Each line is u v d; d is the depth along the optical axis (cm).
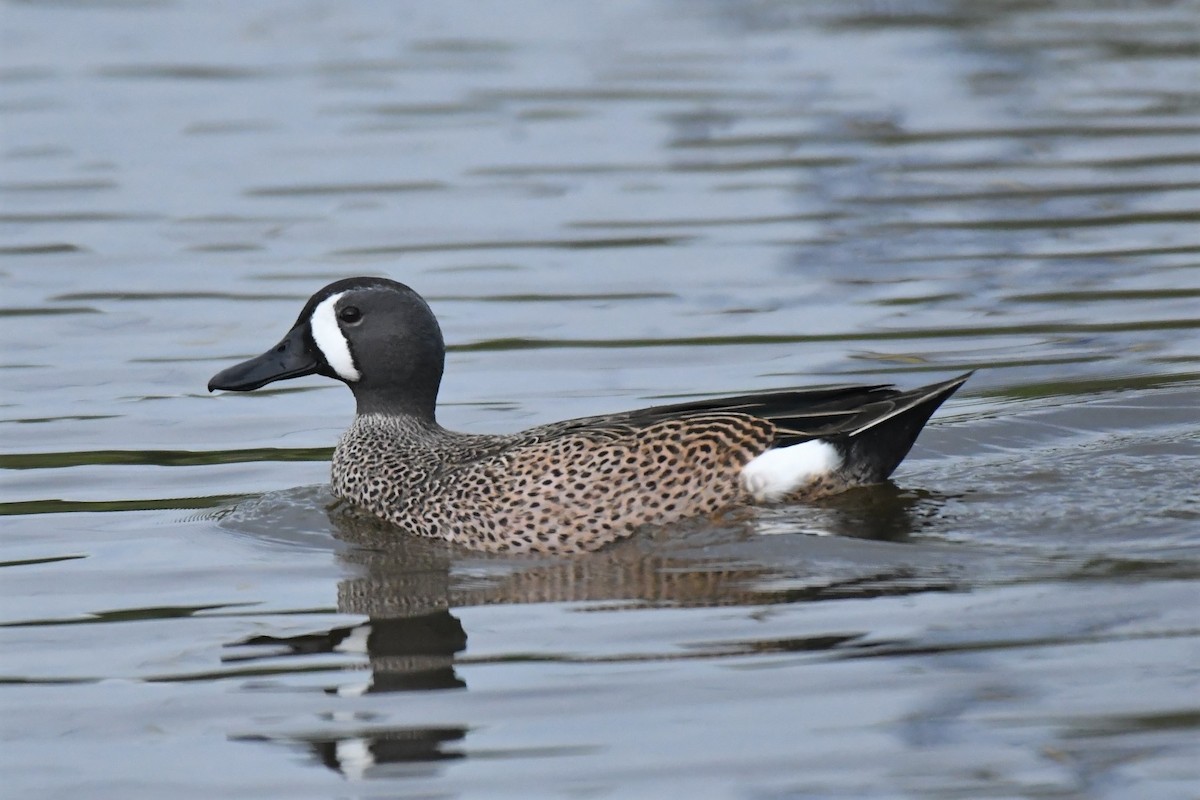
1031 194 2125
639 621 1020
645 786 820
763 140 2400
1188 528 1135
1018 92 2631
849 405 1201
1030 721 867
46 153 2384
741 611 1025
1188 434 1352
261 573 1145
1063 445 1351
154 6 3350
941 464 1307
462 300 1808
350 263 1930
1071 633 965
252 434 1467
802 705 895
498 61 2895
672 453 1188
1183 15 3139
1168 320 1680
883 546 1123
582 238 2008
